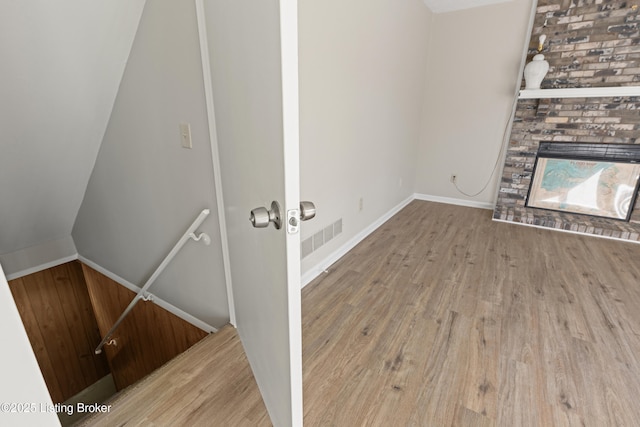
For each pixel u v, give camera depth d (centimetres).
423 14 341
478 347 163
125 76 163
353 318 187
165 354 241
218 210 148
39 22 124
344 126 231
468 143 393
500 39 345
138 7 140
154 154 168
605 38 280
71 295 303
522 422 124
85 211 248
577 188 317
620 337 170
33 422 57
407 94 343
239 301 151
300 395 93
